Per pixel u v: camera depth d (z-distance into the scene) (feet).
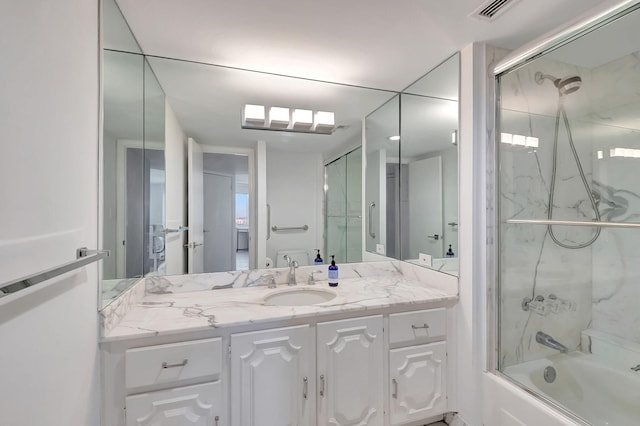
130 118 4.79
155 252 5.69
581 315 6.21
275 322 4.56
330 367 4.84
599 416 4.78
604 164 6.02
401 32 4.99
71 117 3.07
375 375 5.11
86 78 3.43
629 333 5.68
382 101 7.39
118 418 3.88
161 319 4.39
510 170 5.61
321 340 4.80
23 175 2.30
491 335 5.43
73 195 3.11
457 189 5.74
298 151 7.16
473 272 5.40
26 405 2.32
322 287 6.29
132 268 4.88
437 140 6.22
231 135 6.62
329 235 7.41
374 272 7.39
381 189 7.66
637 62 5.36
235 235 6.68
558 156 5.98
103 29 3.85
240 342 4.37
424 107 6.62
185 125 6.24
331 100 7.14
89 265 3.47
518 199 5.67
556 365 5.72
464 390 5.52
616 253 5.91
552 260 5.97
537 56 5.13
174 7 4.25
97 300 3.71
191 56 5.61
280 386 4.56
